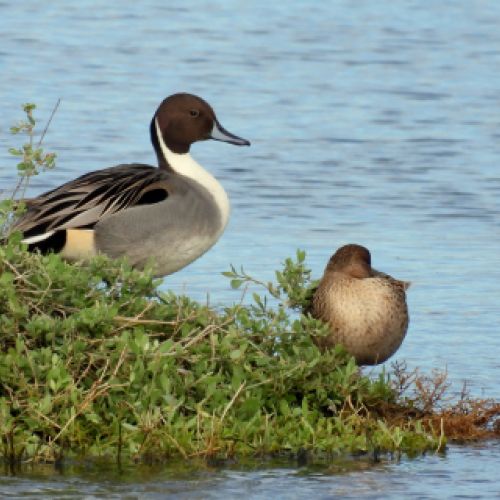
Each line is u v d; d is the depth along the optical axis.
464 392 12.19
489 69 29.62
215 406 10.74
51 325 10.73
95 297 11.32
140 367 10.59
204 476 10.20
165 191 13.72
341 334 11.75
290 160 22.08
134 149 22.31
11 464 10.28
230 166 21.61
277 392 11.09
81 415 10.55
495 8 36.62
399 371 12.12
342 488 10.09
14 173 20.12
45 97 25.83
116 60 29.66
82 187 13.63
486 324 14.51
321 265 16.47
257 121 24.78
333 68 29.44
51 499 9.70
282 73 28.91
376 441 10.94
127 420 10.65
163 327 11.34
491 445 11.19
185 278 15.77
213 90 27.20
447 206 19.58
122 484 9.99
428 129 24.42
